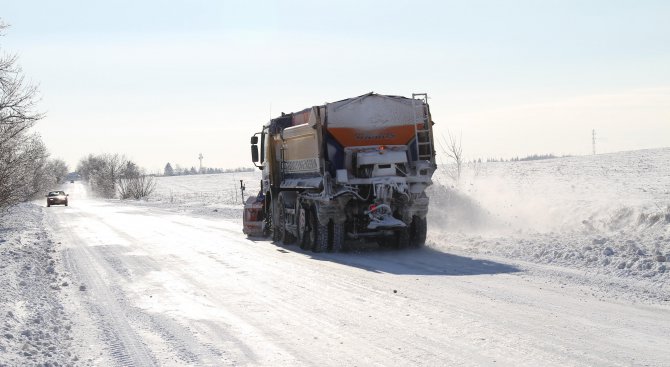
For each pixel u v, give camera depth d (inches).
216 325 349.7
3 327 331.9
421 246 687.1
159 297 443.5
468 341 295.6
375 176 667.4
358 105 679.7
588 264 497.4
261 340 313.3
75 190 6215.6
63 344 314.3
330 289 451.5
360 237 703.7
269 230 890.7
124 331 341.7
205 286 484.4
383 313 363.9
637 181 1653.5
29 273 554.6
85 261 666.2
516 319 333.7
